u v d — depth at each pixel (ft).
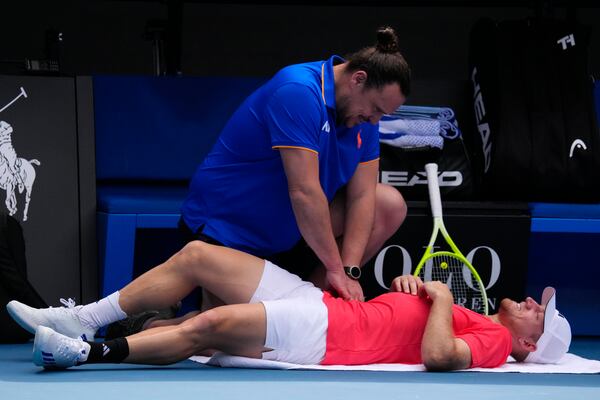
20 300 52.03
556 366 45.98
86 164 59.82
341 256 47.29
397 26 91.86
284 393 34.32
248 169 45.96
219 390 34.83
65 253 58.85
